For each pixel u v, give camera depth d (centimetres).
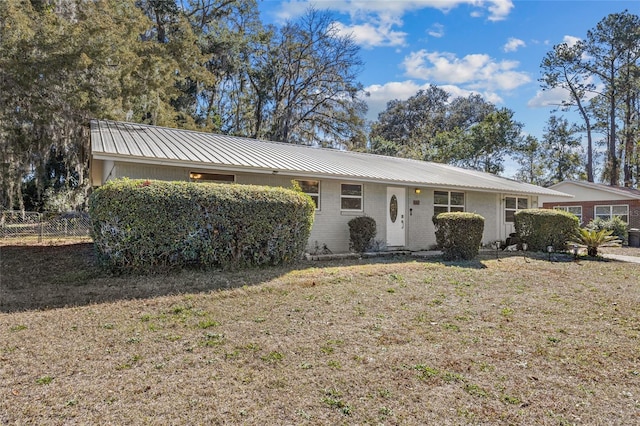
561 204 2331
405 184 1102
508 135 3234
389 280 723
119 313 484
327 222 1068
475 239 1022
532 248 1286
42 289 595
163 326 443
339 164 1130
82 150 1471
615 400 303
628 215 2041
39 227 1308
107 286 609
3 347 373
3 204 1477
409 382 324
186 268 729
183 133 1173
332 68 2803
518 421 270
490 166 3400
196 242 717
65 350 370
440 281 729
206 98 2831
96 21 1380
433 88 4459
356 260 974
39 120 1312
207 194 723
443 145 3469
